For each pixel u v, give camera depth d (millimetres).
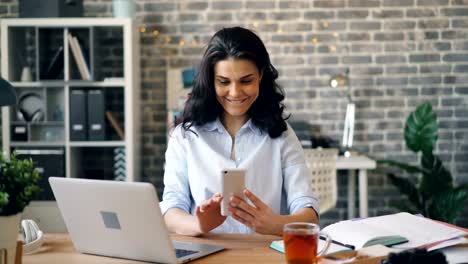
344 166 3945
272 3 4527
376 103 4574
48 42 4348
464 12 4523
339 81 4383
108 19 4109
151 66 4578
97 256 1707
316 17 4535
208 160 2137
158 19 4555
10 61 4129
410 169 4230
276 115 2143
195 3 4547
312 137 4559
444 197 4148
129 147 4176
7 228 1440
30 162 1472
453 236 1714
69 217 1701
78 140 4180
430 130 4234
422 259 1373
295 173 2131
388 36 4543
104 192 1579
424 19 4531
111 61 4555
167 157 2209
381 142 4594
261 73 2072
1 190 1413
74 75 4184
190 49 4559
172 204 2074
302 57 4551
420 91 4570
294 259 1425
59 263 1631
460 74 4559
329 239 1536
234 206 1771
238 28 2051
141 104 4602
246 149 2154
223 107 2123
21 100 4266
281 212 2193
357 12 4531
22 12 4129
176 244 1782
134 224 1576
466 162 4605
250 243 1812
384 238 1678
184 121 2186
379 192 4637
